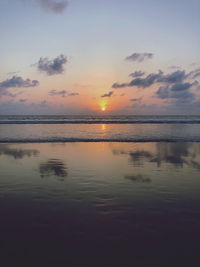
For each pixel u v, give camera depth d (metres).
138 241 2.60
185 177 5.53
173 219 3.19
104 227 2.94
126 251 2.40
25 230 2.85
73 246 2.49
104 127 22.55
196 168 6.50
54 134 15.91
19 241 2.59
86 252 2.38
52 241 2.59
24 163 7.09
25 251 2.39
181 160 7.65
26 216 3.29
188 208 3.60
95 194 4.29
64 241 2.59
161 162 7.32
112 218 3.22
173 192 4.41
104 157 8.12
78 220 3.15
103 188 4.66
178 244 2.54
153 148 10.25
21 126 23.25
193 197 4.13
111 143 11.99
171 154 8.78
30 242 2.57
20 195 4.22
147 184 4.95
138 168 6.47
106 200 3.96
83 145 11.16
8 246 2.49
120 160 7.61
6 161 7.39
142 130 19.28
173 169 6.37
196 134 16.12
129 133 16.83
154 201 3.92
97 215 3.32
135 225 3.00
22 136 14.59
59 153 8.90
